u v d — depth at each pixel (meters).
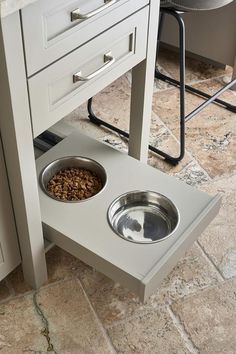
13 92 1.11
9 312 1.48
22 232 1.39
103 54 1.37
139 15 1.42
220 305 1.51
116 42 1.39
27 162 1.24
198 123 2.12
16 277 1.56
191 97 2.26
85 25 1.25
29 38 1.10
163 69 2.40
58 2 1.14
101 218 1.48
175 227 1.46
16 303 1.50
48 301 1.50
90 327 1.45
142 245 1.41
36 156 1.83
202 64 2.45
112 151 1.69
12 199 1.33
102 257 1.38
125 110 2.17
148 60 1.56
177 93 2.27
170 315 1.48
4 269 1.44
